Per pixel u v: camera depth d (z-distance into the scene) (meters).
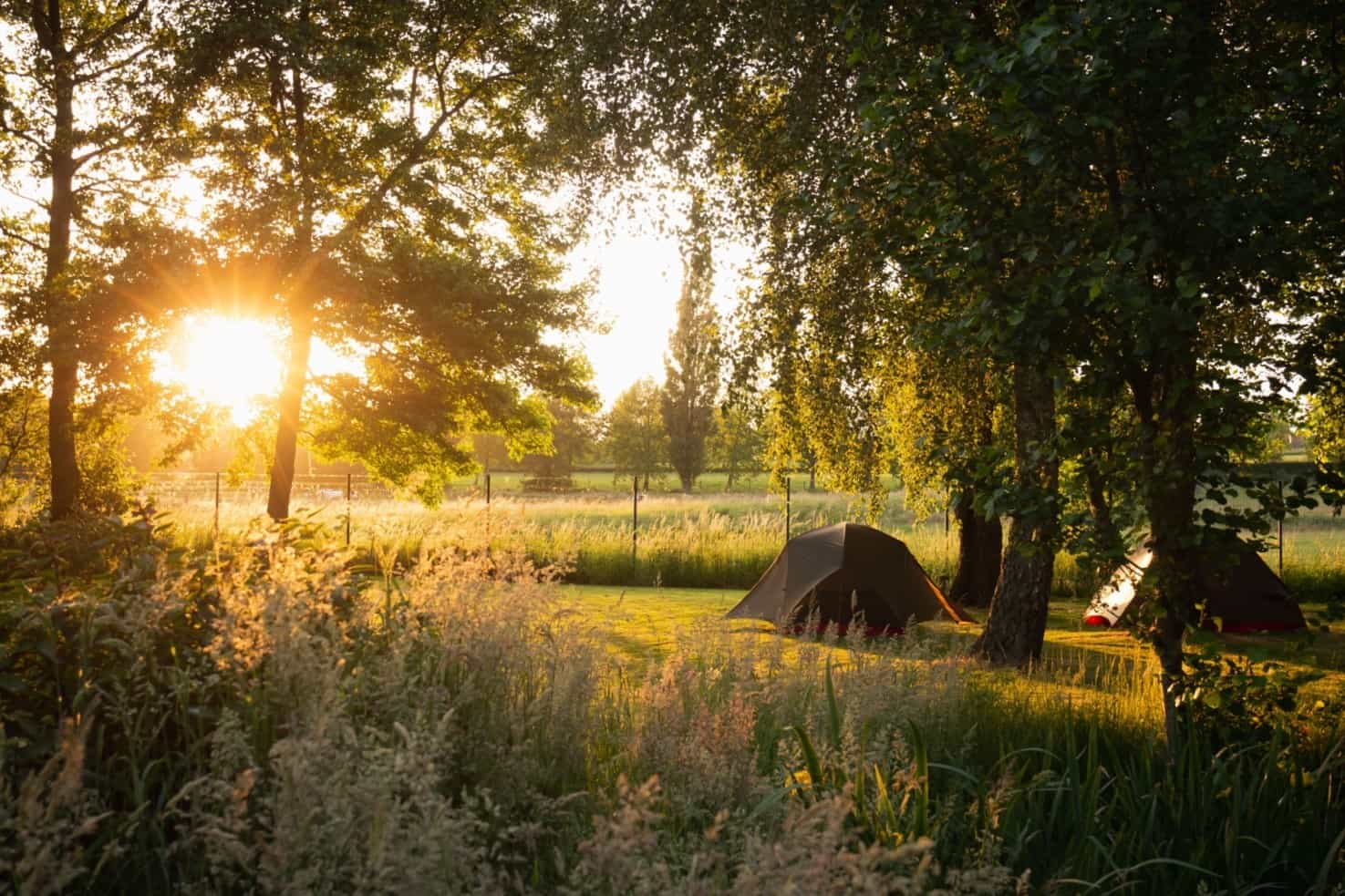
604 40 10.44
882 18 6.23
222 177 20.62
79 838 2.63
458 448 24.22
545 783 3.62
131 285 19.14
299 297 20.27
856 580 13.45
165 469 21.84
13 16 20.84
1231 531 5.00
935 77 5.21
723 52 10.08
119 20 21.44
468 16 20.95
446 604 3.98
